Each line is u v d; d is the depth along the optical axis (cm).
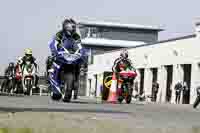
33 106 2341
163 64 10612
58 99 3388
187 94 9362
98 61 14588
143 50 11612
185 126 1471
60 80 3325
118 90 4019
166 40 10519
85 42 17950
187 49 9675
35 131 1119
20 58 4934
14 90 5153
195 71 9356
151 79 11294
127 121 1562
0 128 1155
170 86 10519
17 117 1491
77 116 1633
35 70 4953
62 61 3183
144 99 10081
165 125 1485
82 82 15575
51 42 3266
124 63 4056
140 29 19388
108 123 1409
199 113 2419
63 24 3225
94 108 2458
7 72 5575
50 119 1462
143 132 1202
